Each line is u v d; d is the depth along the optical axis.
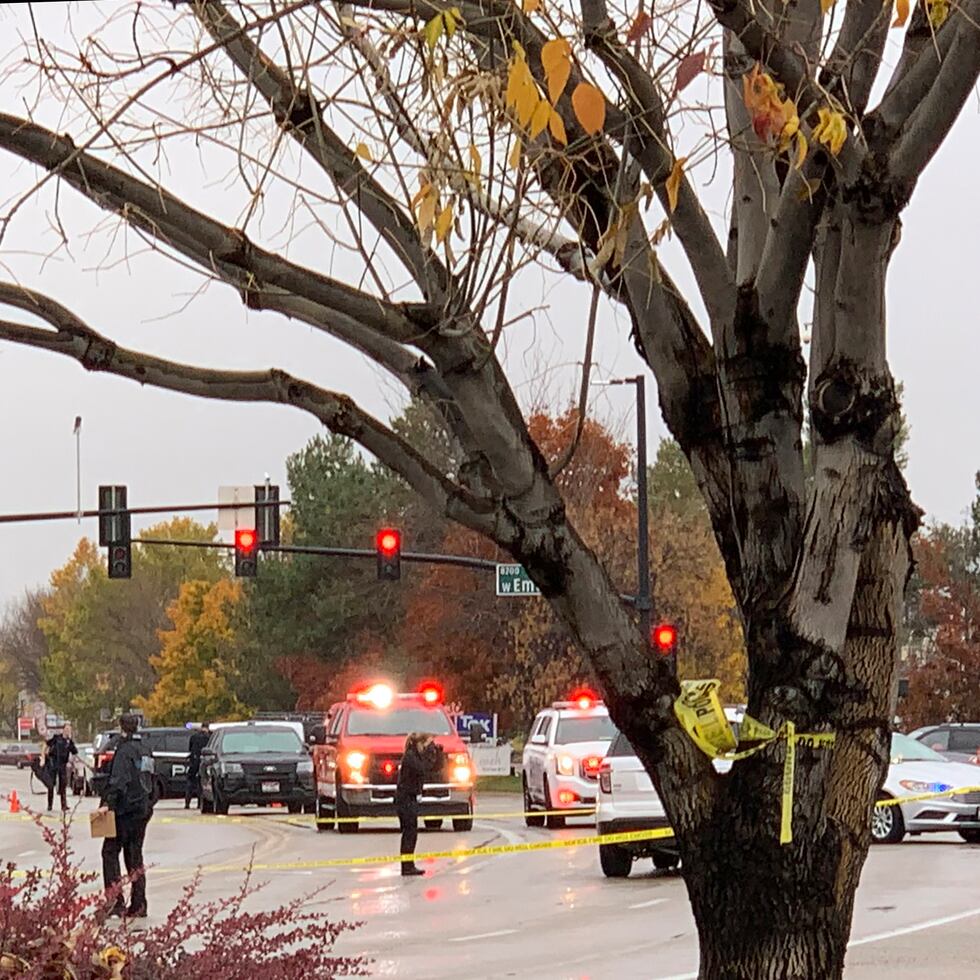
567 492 93.69
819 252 11.20
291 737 71.94
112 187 10.47
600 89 9.82
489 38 10.34
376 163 10.62
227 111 10.78
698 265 11.13
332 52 10.50
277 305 11.09
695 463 11.69
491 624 108.00
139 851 30.23
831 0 9.78
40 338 10.78
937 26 10.08
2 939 8.75
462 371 10.66
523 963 24.38
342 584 137.38
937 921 28.20
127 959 9.05
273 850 48.50
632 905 32.00
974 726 60.97
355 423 11.09
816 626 10.85
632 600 60.84
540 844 35.12
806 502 11.18
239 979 9.40
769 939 10.85
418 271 10.69
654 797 37.31
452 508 11.07
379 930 28.44
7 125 10.39
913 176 10.09
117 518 63.84
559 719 56.56
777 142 10.30
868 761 10.95
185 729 89.50
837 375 10.71
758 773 10.89
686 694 11.23
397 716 56.78
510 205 10.44
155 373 11.00
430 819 55.88
